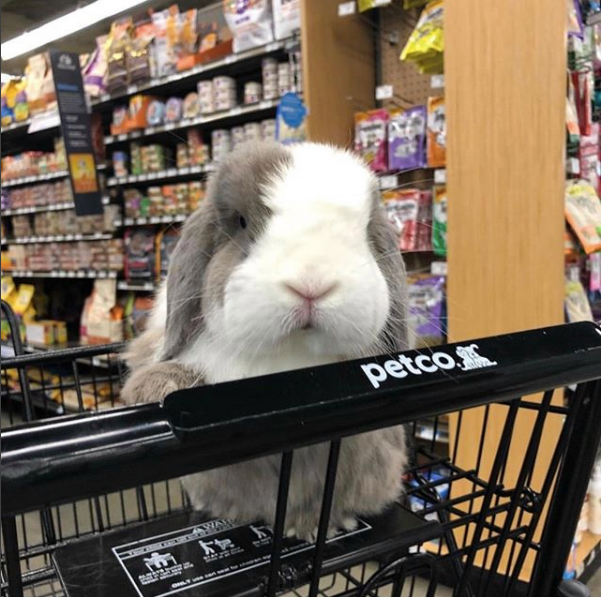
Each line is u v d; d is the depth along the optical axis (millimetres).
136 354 834
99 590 595
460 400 489
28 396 1097
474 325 1816
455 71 1765
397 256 746
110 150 3520
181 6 3051
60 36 2812
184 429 386
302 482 665
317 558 525
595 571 1841
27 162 3992
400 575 645
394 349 713
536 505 701
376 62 2467
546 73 1610
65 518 1884
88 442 363
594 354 567
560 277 1656
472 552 669
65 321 4062
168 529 708
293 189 630
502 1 1654
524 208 1693
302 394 428
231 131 2818
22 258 4117
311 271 576
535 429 622
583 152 1988
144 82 3012
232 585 596
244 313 591
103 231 3512
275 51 2490
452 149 1803
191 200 2975
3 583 620
